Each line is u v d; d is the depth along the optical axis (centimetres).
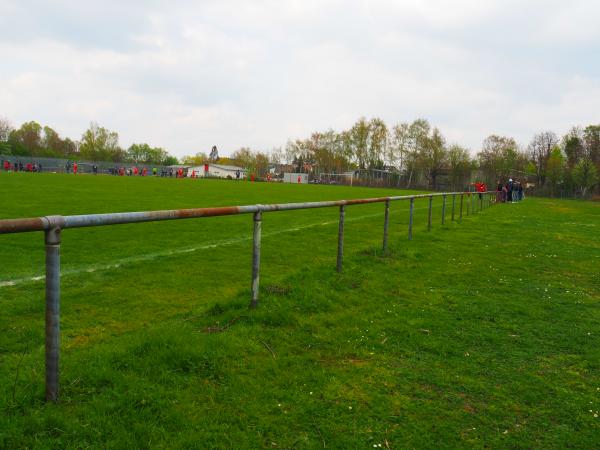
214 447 252
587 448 275
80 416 267
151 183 4466
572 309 583
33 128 11944
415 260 861
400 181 9619
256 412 290
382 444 268
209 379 329
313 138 12100
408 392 335
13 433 241
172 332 393
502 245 1136
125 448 244
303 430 276
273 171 13338
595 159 8012
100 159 11944
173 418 274
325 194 3744
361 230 1359
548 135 9106
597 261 955
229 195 2878
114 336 418
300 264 809
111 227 1181
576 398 338
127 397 288
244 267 759
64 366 324
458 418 302
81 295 552
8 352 368
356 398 320
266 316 461
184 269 724
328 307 524
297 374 350
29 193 2302
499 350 432
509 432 288
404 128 10038
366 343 429
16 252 798
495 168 8881
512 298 626
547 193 7162
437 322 503
